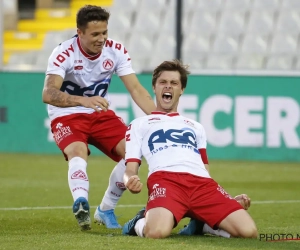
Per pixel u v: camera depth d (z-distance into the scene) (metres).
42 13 65.31
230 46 57.88
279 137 42.47
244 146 42.84
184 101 43.12
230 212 15.54
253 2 60.75
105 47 18.89
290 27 58.53
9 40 62.72
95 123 18.92
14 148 45.81
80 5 66.38
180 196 15.62
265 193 27.77
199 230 16.22
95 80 18.95
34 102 45.38
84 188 17.00
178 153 16.39
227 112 42.81
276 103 42.44
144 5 62.94
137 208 23.39
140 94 19.33
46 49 61.41
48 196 26.16
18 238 15.59
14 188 28.72
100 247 14.02
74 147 18.09
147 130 16.89
